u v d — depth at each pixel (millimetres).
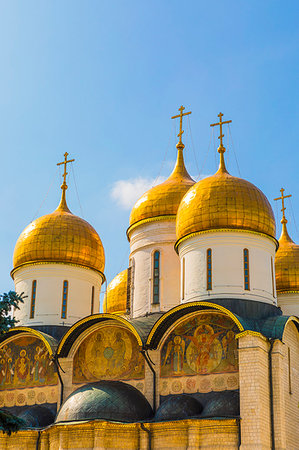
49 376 38281
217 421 30844
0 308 27016
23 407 38375
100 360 36969
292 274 45062
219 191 36844
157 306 39625
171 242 40844
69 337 36875
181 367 34469
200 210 36656
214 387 33281
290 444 32156
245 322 32781
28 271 41969
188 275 36531
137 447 32156
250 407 30703
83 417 32281
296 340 35750
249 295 35031
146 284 40719
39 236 42062
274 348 32531
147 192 43188
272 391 31781
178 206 41625
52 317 40594
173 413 32094
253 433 30234
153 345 35125
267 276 36156
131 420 32469
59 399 36906
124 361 36312
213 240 36188
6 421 27453
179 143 46062
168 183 43281
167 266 40469
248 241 36188
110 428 32031
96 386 34062
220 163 39688
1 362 40250
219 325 34281
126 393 33781
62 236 42094
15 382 39281
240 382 31344
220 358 33688
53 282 41438
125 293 49219
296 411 33750
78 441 32094
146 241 41688
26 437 35094
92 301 42688
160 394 34469
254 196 37000
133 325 35562
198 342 34500
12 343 40219
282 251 46281
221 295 34969
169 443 31625
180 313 34656
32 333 38875
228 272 35406
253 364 31359
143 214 42219
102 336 37438
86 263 42594
